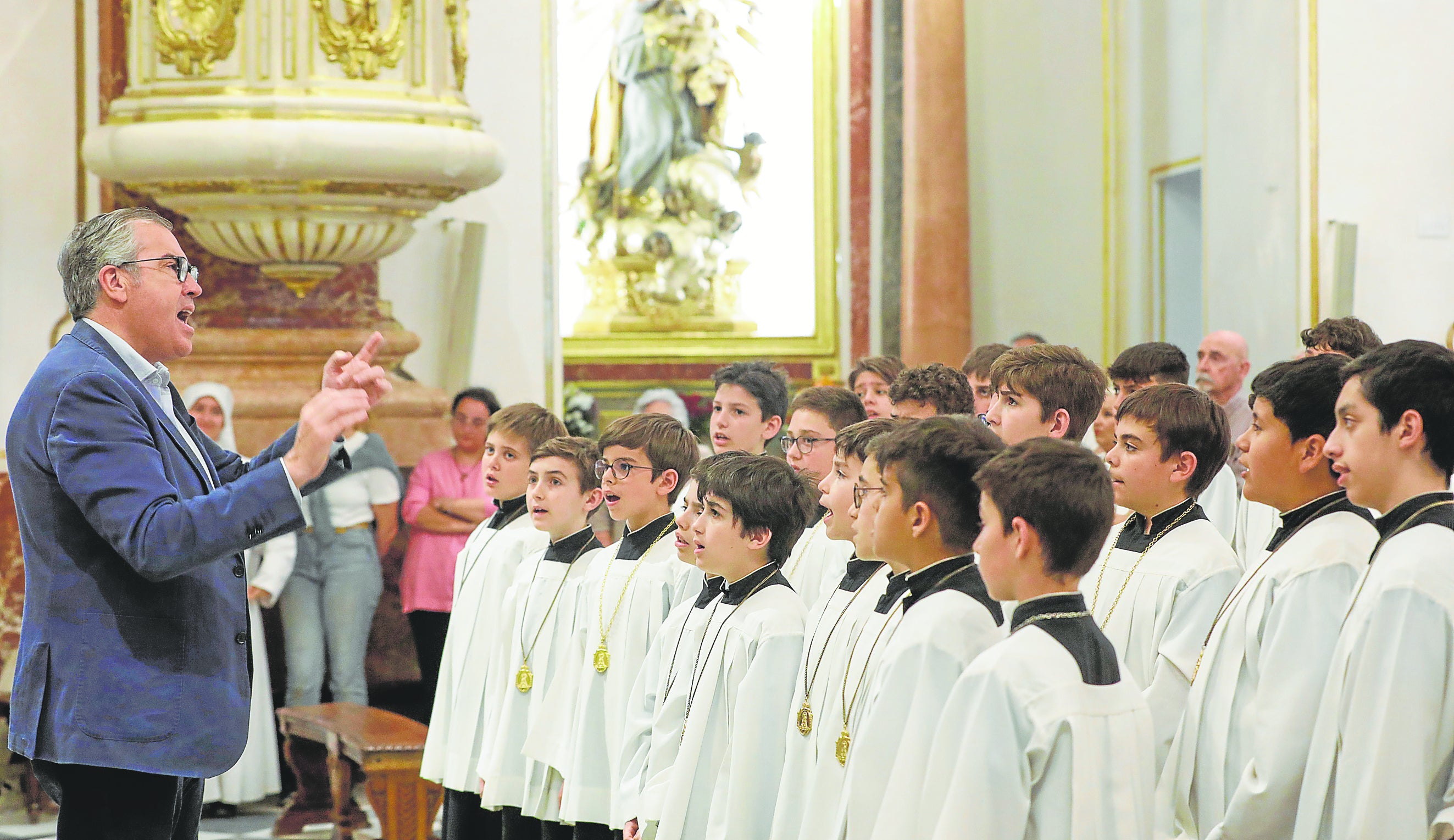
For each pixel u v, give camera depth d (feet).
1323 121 24.86
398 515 25.02
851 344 35.60
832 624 10.96
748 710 11.30
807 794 10.74
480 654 16.16
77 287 10.84
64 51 23.75
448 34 23.27
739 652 11.59
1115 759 8.09
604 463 14.23
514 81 26.68
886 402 17.69
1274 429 10.44
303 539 22.53
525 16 26.76
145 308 10.84
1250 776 9.85
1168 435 11.44
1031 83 34.01
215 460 12.01
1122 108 32.42
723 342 35.65
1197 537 11.45
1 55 23.44
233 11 22.18
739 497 11.75
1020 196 34.12
